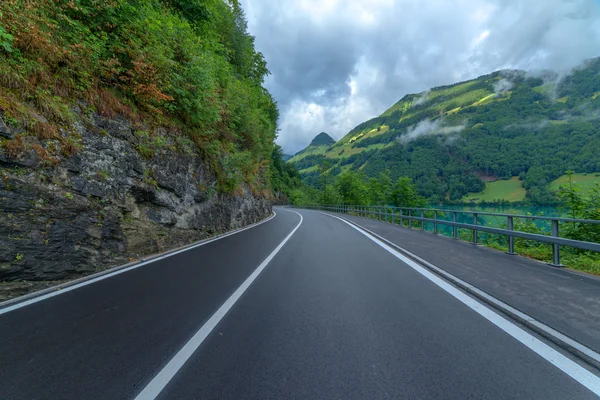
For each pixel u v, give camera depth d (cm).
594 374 283
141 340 349
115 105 842
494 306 459
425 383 269
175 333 368
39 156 588
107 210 734
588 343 332
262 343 345
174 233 1024
